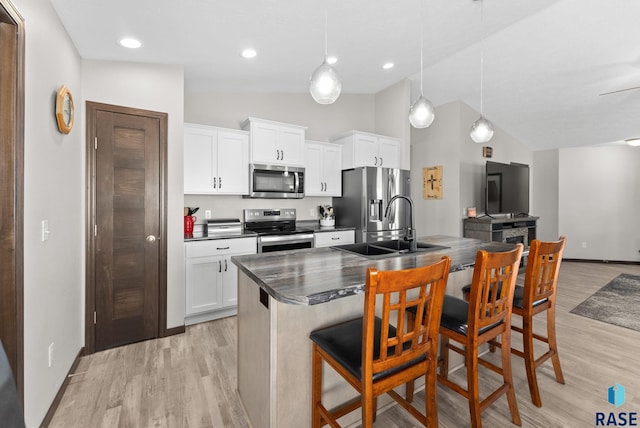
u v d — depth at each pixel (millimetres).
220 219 3590
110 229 2576
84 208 2469
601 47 3418
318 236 3783
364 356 1139
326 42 2672
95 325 2523
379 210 4082
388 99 4523
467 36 2988
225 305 3182
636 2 2740
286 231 3654
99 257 2533
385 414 1792
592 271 5500
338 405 1653
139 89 2697
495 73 4047
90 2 1841
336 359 1296
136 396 1947
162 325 2787
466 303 1854
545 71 3963
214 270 3113
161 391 1998
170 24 2143
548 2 2664
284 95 4219
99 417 1762
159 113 2771
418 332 1247
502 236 4953
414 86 4477
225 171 3389
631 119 5023
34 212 1613
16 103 1413
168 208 2822
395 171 4191
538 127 5676
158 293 2777
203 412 1804
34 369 1608
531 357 1856
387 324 1155
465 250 2240
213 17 2111
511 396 1688
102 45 2340
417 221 5469
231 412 1807
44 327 1735
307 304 1191
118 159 2604
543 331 2938
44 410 1712
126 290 2645
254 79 3439
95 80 2525
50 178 1828
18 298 1427
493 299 1601
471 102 4941
